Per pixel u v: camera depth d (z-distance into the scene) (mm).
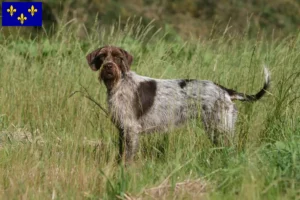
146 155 11492
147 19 29812
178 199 8883
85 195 9234
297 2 32938
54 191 9141
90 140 12273
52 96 14102
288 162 9469
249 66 13531
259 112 11875
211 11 32094
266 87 11453
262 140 11227
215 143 11406
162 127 11547
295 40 13906
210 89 11516
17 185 9422
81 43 17844
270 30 30594
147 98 11430
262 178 9156
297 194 8836
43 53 17078
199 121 11281
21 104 14008
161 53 15875
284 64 13273
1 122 13305
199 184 9336
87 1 28797
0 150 11375
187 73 14031
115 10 29359
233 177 9453
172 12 31656
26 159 10633
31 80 15141
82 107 13305
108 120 12508
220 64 14719
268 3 32312
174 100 11492
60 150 11383
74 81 14719
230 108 11383
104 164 10758
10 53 17078
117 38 17469
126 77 11383
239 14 31656
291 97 12367
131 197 9008
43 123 13180
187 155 10516
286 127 11266
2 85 15164
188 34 30172
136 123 11383
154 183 9688
